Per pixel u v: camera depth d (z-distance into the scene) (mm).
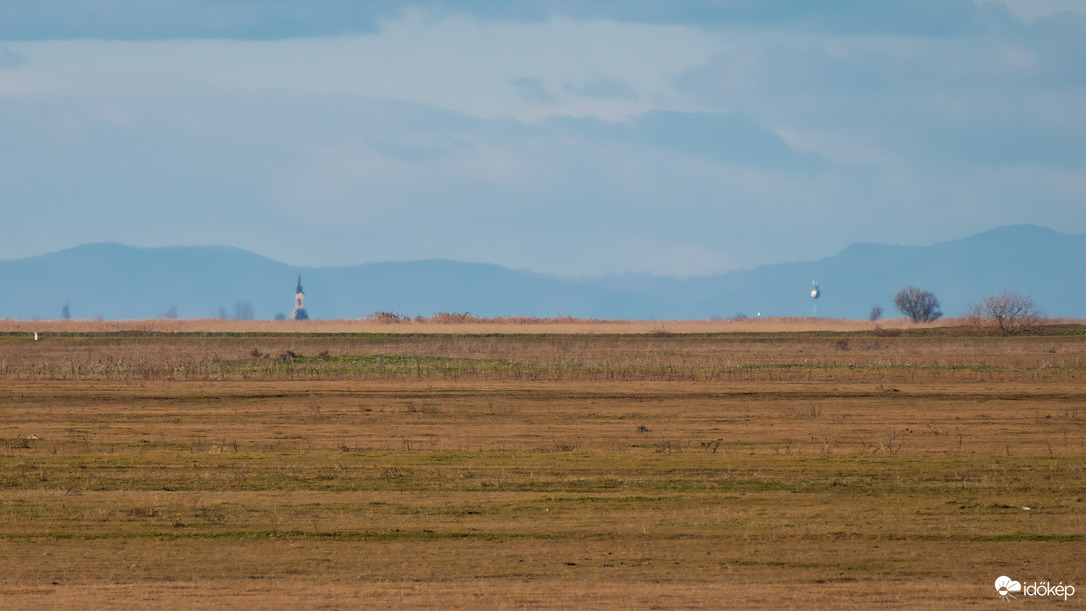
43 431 99250
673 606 46938
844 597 48562
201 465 79312
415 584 50750
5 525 61125
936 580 51531
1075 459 82250
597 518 63125
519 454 84625
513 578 51844
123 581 51375
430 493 69562
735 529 60656
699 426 103312
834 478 74750
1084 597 48812
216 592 49406
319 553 56125
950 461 81000
